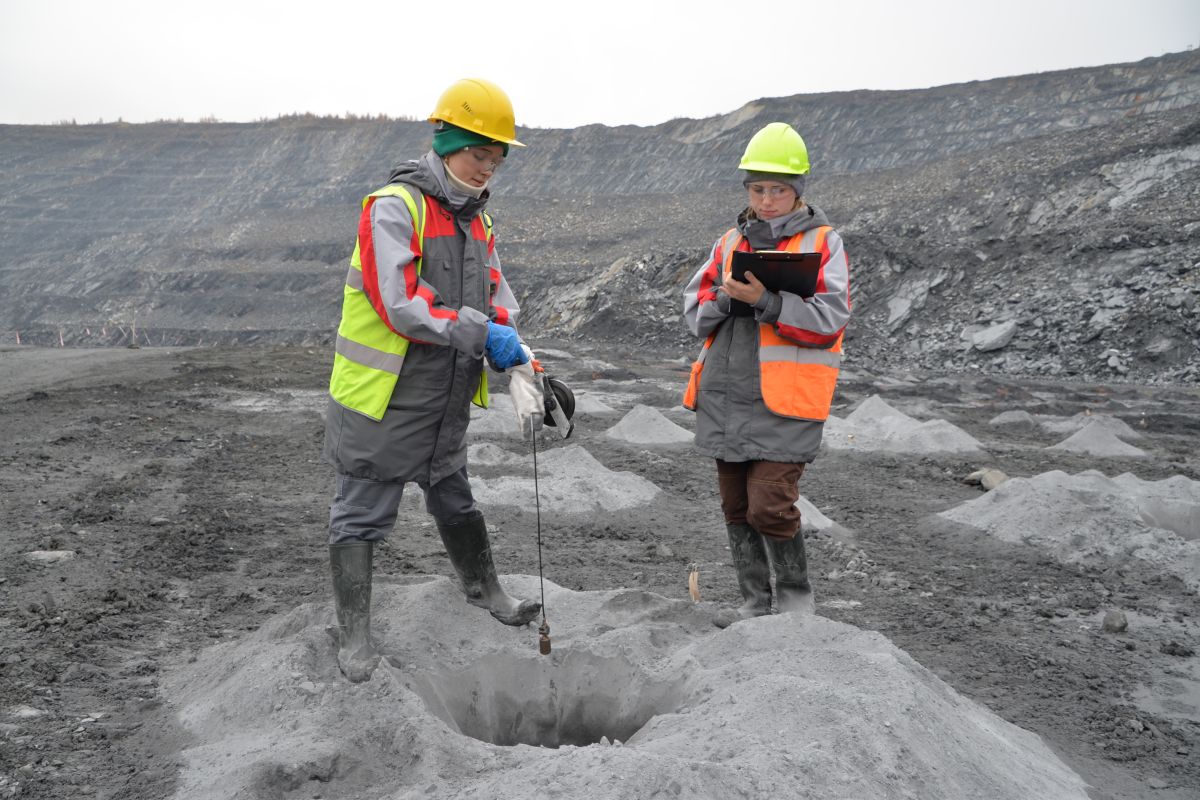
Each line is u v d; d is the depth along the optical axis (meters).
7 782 2.77
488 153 3.13
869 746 2.63
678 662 3.37
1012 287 27.83
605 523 6.83
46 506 6.60
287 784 2.65
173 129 118.38
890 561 6.05
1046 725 3.62
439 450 3.28
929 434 10.59
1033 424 13.46
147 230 100.62
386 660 3.24
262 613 4.50
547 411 3.22
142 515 6.42
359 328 3.14
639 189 81.75
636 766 2.37
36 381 16.58
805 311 3.63
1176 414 15.82
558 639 3.65
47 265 93.94
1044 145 38.50
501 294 3.52
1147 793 3.12
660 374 20.09
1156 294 24.39
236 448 9.55
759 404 3.83
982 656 4.33
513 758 2.75
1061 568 5.87
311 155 109.00
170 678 3.62
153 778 2.79
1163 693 3.99
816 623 3.53
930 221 35.00
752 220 3.95
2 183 109.69
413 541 5.91
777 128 3.79
